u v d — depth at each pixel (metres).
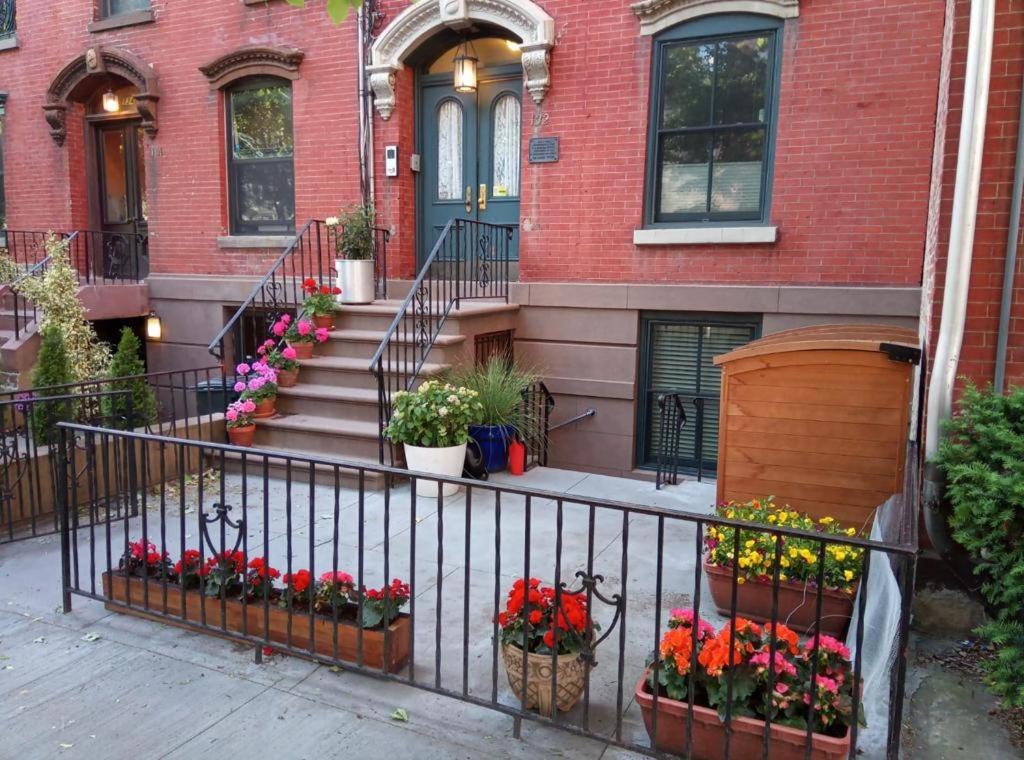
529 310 8.00
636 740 2.98
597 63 7.46
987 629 3.23
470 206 8.70
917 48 6.32
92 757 2.88
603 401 7.80
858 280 6.71
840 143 6.65
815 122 6.71
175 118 9.66
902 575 2.66
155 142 9.84
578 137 7.63
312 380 7.51
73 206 10.59
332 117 8.74
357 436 6.55
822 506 4.55
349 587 3.63
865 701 3.13
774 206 6.94
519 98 8.37
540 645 3.08
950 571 3.83
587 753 2.93
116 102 10.21
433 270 8.92
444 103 8.73
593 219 7.66
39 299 7.96
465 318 7.15
